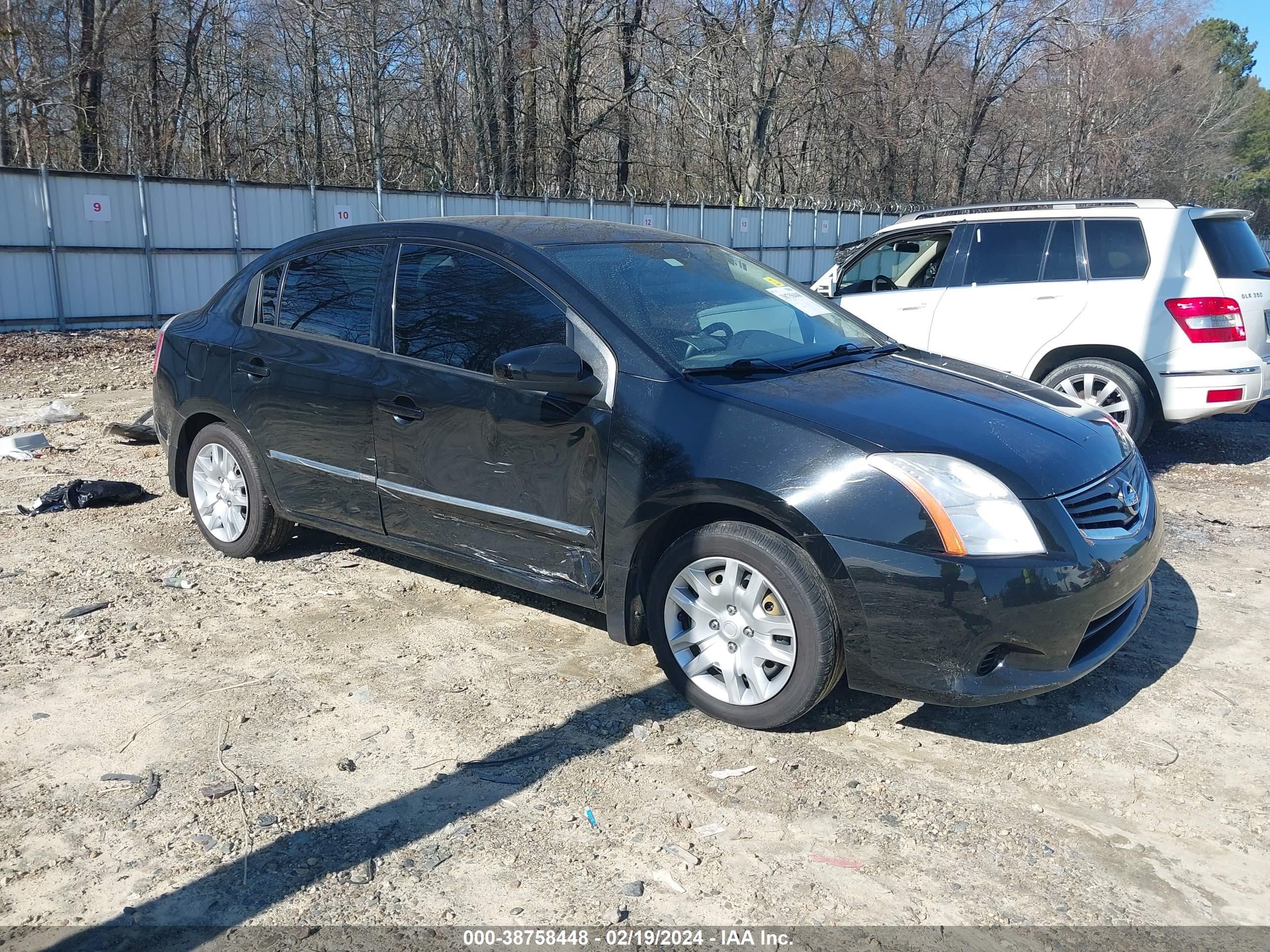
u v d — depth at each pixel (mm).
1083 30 37188
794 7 32500
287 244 5102
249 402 5012
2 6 25000
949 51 36844
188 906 2725
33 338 16672
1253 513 6426
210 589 4988
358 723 3699
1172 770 3441
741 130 33844
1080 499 3496
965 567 3238
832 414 3549
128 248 19016
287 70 34375
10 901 2742
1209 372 6949
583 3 32156
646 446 3660
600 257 4301
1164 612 4805
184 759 3445
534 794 3256
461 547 4316
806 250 30531
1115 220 7297
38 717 3713
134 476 7172
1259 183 61156
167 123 31750
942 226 8023
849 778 3365
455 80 32562
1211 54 49312
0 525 6012
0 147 25578
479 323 4207
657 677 4082
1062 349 7426
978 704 3322
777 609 3508
